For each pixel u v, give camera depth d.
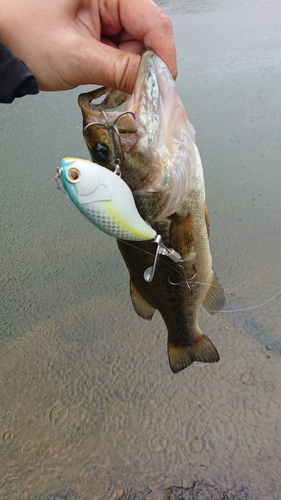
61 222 0.74
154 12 0.31
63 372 0.52
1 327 0.58
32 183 0.83
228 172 0.74
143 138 0.28
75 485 0.42
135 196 0.29
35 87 0.32
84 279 0.63
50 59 0.32
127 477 0.42
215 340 0.51
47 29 0.31
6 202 0.80
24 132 1.00
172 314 0.37
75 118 1.03
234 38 1.19
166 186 0.29
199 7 1.47
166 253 0.30
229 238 0.63
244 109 0.89
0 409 0.49
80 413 0.47
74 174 0.23
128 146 0.28
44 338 0.56
